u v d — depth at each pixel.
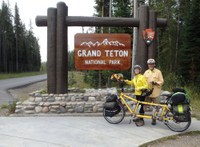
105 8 33.38
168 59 33.16
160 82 8.37
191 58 24.95
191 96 15.64
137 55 10.59
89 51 10.68
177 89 7.86
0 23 71.25
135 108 8.34
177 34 32.72
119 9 22.14
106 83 21.77
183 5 33.75
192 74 24.17
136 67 8.45
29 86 30.70
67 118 9.10
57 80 10.19
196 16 25.61
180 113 7.62
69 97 10.02
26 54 90.56
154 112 8.18
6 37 72.31
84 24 10.31
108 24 10.34
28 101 9.98
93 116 9.45
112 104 8.40
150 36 10.31
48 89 10.22
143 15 10.38
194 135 7.44
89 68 10.69
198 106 12.27
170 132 7.65
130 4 24.66
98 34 10.66
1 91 22.00
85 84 27.64
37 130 7.59
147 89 8.27
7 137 6.91
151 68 8.58
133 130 7.77
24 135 7.11
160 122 8.70
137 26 10.52
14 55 79.88
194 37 25.33
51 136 7.06
